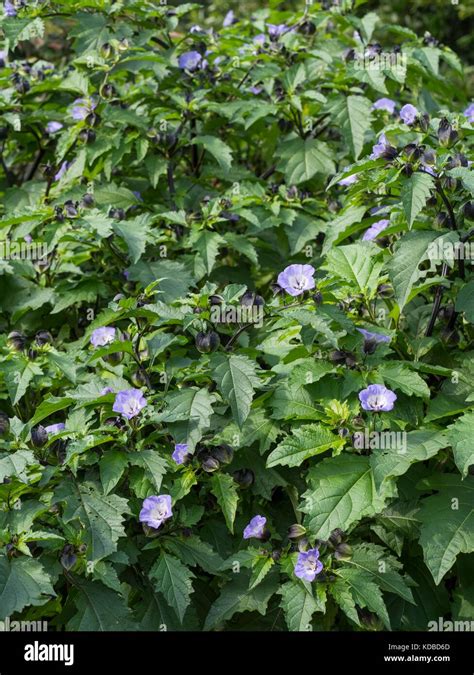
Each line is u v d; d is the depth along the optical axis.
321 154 5.34
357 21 5.68
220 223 5.09
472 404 3.81
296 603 3.48
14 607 3.17
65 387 4.22
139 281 4.69
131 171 5.55
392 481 3.47
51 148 5.93
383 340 3.75
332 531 3.51
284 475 4.01
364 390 3.57
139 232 4.41
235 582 3.75
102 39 5.11
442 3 12.60
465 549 3.45
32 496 3.67
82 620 3.38
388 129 3.99
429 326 4.07
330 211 5.16
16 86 5.47
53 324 5.00
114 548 3.36
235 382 3.56
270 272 5.58
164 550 3.66
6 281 4.90
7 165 6.26
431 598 3.86
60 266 4.81
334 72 5.62
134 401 3.57
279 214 5.07
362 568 3.58
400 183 3.66
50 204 5.14
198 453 3.64
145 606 3.69
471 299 3.69
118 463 3.50
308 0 5.88
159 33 5.55
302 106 5.54
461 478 3.69
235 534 3.91
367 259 4.00
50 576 3.40
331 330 3.78
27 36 5.08
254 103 5.24
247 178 5.42
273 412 3.84
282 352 4.01
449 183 3.71
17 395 3.78
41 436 3.58
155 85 5.36
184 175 5.57
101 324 3.79
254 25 6.08
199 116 5.29
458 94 5.84
